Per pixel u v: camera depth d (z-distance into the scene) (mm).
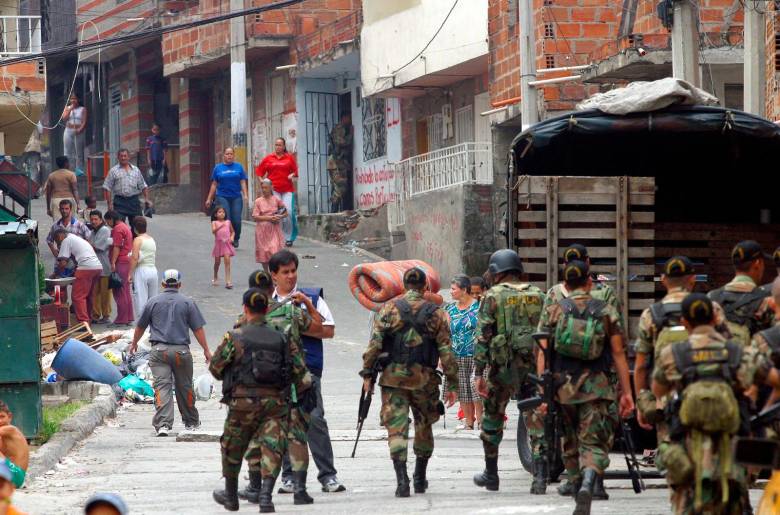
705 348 21531
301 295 29984
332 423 46500
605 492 28969
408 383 30609
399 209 91688
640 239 35344
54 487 33594
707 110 35594
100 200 130375
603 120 35562
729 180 41719
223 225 76312
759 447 19859
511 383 30688
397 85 92750
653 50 64250
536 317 30688
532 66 62031
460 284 44469
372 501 30047
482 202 81312
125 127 133750
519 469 36000
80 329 60531
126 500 31188
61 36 140000
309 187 107812
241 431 28625
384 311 30797
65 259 65188
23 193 57562
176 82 125438
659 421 24938
